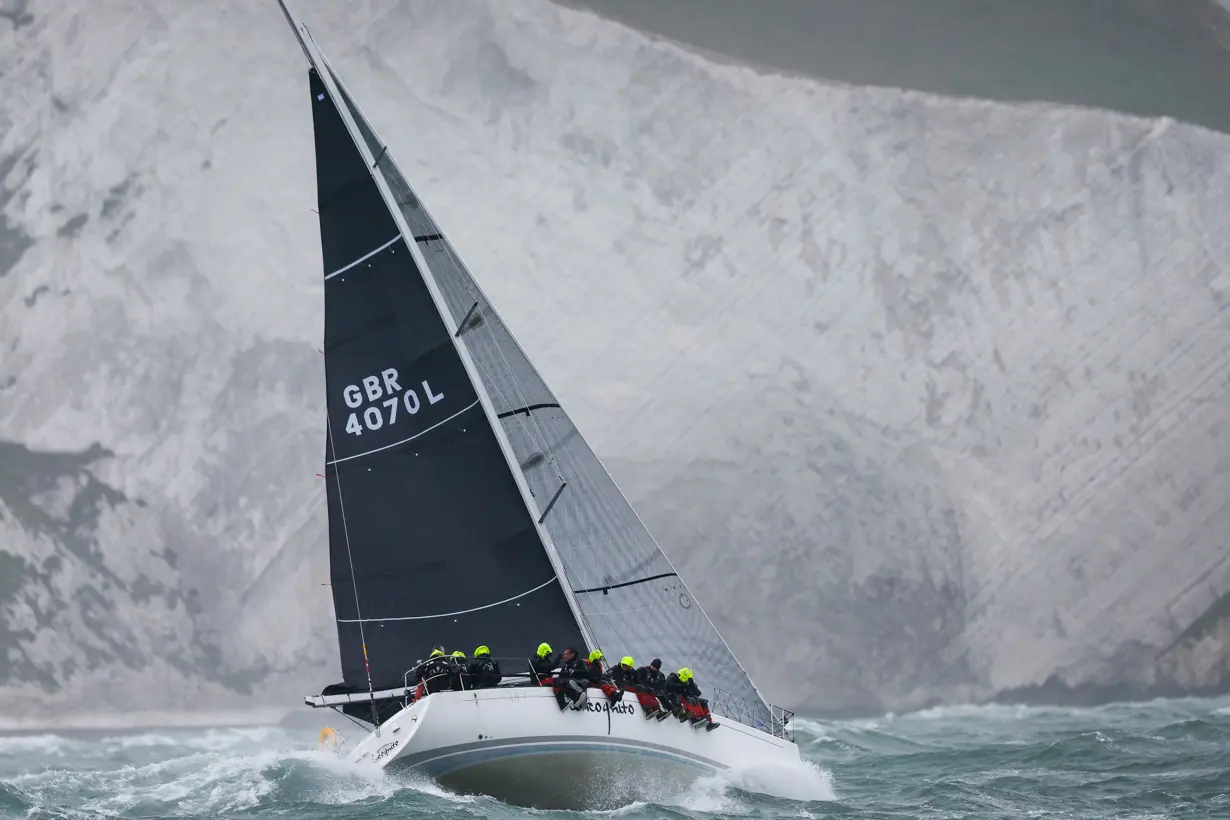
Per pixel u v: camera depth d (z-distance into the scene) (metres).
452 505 44.22
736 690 46.59
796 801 43.81
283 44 117.81
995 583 111.88
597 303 115.81
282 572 107.56
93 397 109.38
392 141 117.00
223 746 86.31
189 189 114.38
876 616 110.12
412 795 37.62
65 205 113.25
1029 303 117.81
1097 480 114.69
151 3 116.81
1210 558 114.00
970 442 114.75
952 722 96.00
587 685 39.22
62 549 104.94
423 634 44.03
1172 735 66.88
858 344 115.88
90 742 84.62
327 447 45.16
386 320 44.81
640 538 46.81
